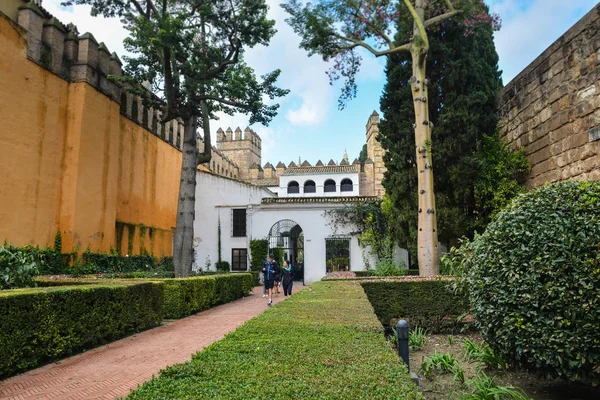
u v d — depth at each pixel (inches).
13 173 567.8
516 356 188.2
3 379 223.6
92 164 696.4
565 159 461.4
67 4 653.3
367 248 892.6
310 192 1769.2
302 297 296.2
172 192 1048.2
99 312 308.5
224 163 1672.0
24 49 589.9
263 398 91.8
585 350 164.6
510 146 582.6
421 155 517.3
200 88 684.1
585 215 179.3
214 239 970.7
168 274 704.4
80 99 674.2
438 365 228.5
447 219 583.2
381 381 104.4
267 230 948.0
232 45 686.5
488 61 744.3
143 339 335.6
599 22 410.3
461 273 277.0
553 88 484.7
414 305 345.4
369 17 561.6
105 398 186.7
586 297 166.4
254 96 689.0
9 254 369.7
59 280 433.4
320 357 128.4
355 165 1797.5
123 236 812.6
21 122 581.9
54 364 256.8
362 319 198.5
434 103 617.0
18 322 235.9
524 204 204.4
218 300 580.4
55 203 642.2
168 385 101.9
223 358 127.5
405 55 650.8
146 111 921.5
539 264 179.3
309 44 600.1
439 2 589.6
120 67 787.4
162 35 578.6
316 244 919.7
